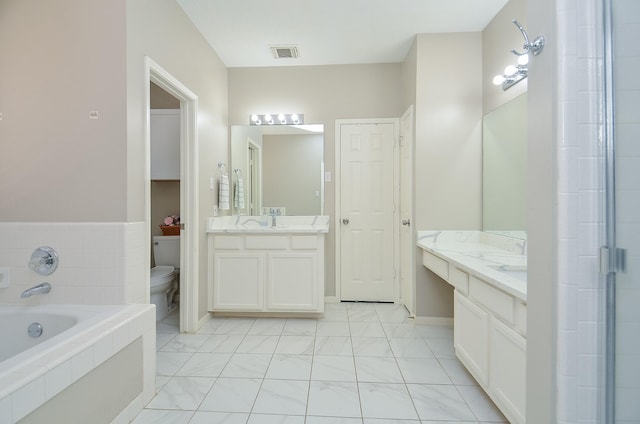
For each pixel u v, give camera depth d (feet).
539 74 3.74
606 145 3.40
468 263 6.18
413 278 9.70
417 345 8.08
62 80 5.84
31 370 3.54
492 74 8.64
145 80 6.34
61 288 5.83
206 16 8.45
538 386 3.80
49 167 5.88
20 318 5.56
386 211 11.48
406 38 9.66
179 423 5.17
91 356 4.31
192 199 8.79
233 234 9.73
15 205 5.94
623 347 3.38
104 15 5.79
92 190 5.83
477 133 9.27
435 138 9.35
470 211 9.31
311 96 11.53
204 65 9.52
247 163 11.61
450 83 9.30
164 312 10.05
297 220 11.63
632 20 3.30
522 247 7.14
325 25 8.95
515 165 7.50
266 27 9.02
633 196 3.32
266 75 11.55
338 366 7.01
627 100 3.32
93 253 5.80
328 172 11.58
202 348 7.89
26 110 5.90
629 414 3.39
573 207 3.44
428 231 9.32
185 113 8.68
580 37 3.41
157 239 10.78
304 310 9.71
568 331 3.46
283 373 6.71
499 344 5.02
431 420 5.27
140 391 5.48
